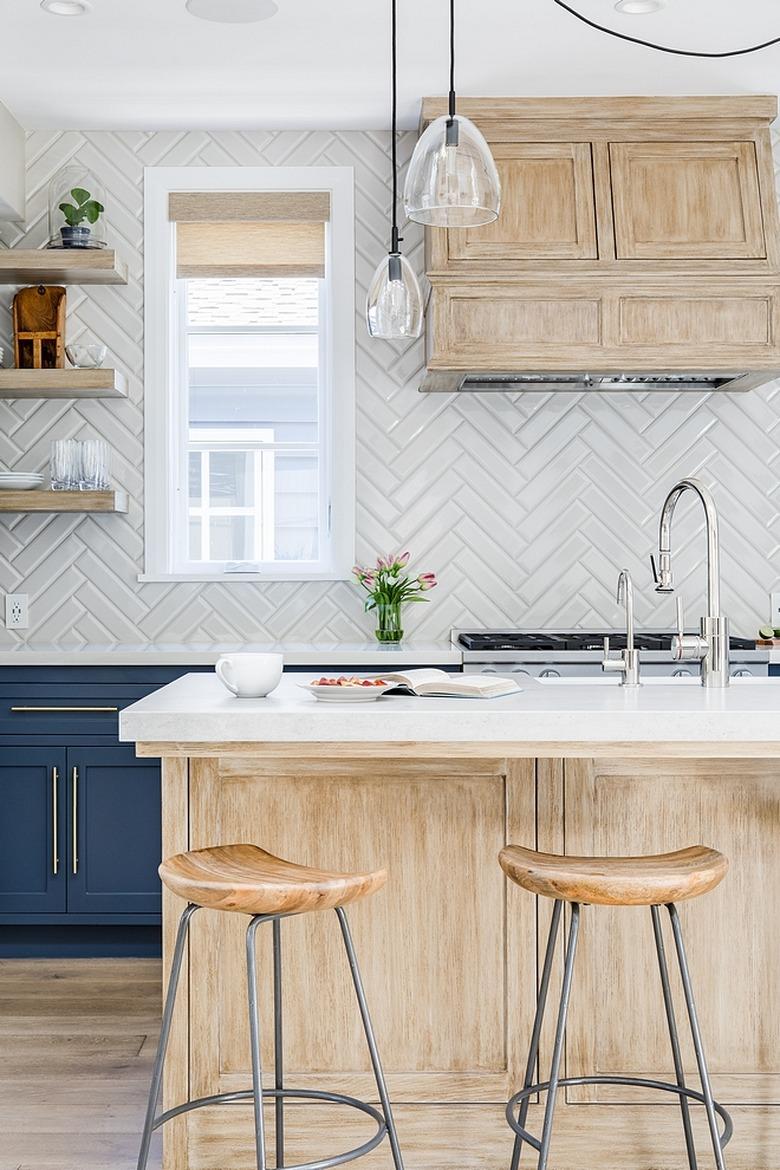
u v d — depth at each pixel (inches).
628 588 105.6
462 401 180.2
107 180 179.3
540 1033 93.6
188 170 178.9
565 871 78.9
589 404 180.7
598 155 165.0
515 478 180.5
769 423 181.3
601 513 180.7
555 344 161.2
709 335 161.9
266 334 184.5
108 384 168.4
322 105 169.2
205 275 181.8
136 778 157.2
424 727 85.5
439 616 180.2
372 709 87.4
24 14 139.3
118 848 157.3
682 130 166.1
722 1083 95.7
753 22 142.6
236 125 177.2
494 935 95.0
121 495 173.6
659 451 180.7
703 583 180.7
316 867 94.5
